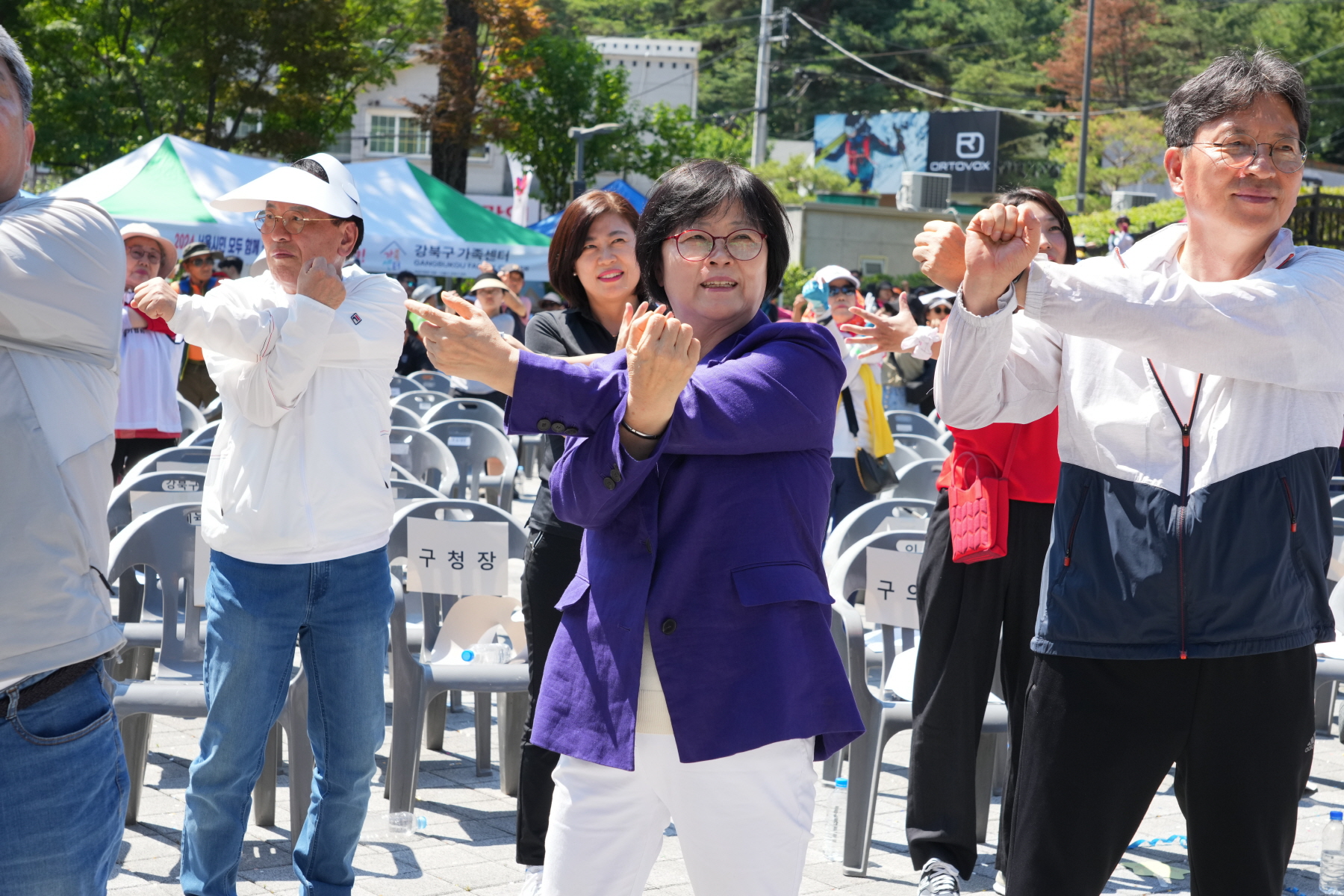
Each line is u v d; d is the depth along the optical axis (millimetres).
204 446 5898
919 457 7426
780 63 64688
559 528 3342
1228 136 2342
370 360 3182
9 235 1971
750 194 2223
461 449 8031
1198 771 2367
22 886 2047
